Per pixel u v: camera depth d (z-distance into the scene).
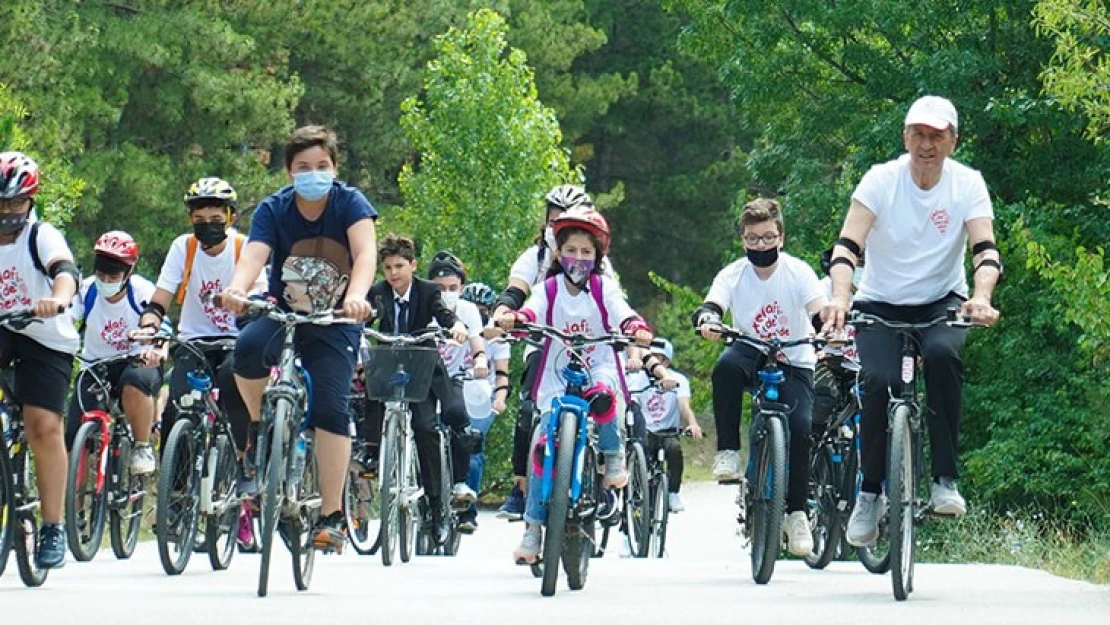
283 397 21.16
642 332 22.42
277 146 100.12
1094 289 40.28
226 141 83.19
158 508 25.34
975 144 57.88
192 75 80.19
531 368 29.88
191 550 26.05
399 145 95.38
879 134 58.97
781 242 25.39
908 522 21.53
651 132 132.12
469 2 103.62
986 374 49.81
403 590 22.61
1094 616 19.33
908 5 60.47
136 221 79.06
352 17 90.94
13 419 23.06
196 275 27.91
